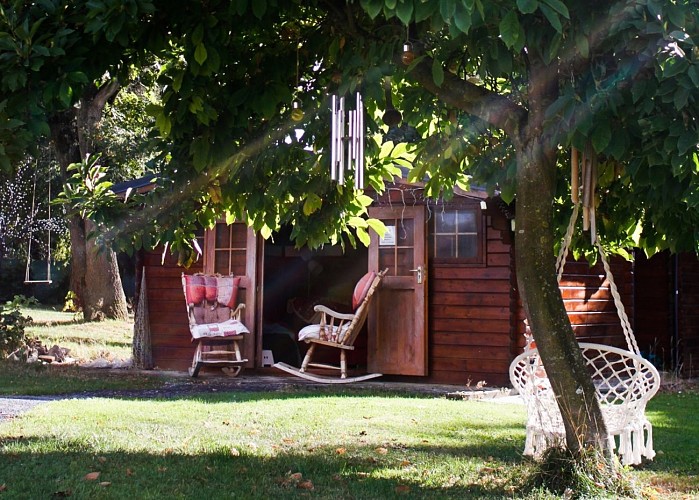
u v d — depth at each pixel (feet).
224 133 14.93
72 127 62.39
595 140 11.55
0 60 11.51
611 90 11.52
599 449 13.73
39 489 13.75
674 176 12.53
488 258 31.94
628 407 15.46
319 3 14.65
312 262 46.85
